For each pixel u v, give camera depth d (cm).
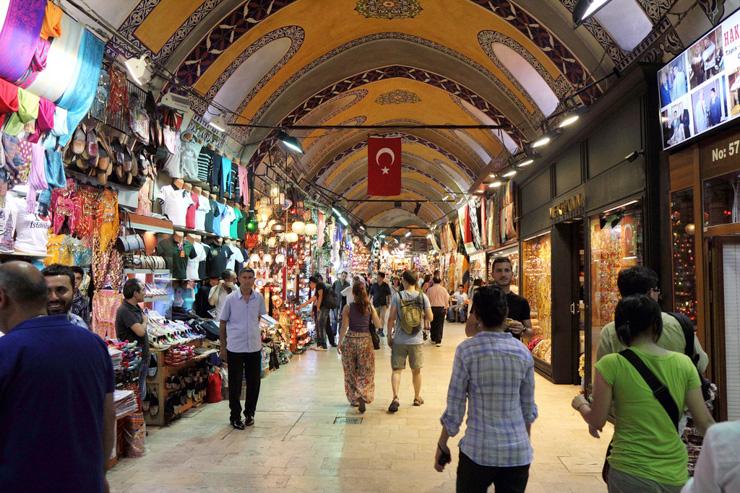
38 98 419
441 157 1808
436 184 2273
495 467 247
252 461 450
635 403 221
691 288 461
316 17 835
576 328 816
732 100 390
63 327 201
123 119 562
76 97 462
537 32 736
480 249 1548
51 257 460
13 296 198
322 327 1191
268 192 1185
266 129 1023
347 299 1219
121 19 573
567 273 827
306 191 1645
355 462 450
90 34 470
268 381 802
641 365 224
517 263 1153
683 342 276
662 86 490
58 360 191
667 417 218
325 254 1891
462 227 1850
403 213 4372
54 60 434
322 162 1627
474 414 258
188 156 739
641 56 594
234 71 813
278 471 427
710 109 417
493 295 265
